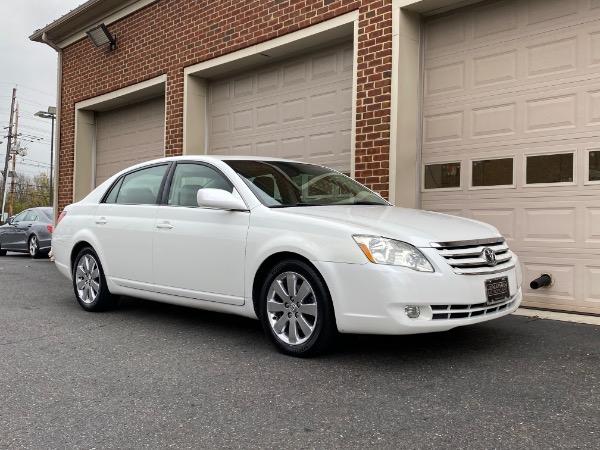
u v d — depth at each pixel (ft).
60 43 43.19
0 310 19.66
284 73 28.37
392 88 21.99
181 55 32.32
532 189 19.39
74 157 41.93
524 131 19.65
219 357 13.55
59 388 11.45
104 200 19.33
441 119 22.02
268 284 13.83
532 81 19.48
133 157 38.93
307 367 12.64
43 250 45.32
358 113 23.18
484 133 20.72
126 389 11.37
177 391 11.22
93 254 19.10
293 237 13.28
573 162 18.45
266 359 13.33
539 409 10.04
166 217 16.51
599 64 17.95
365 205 15.92
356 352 13.75
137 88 35.73
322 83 26.58
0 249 50.62
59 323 17.47
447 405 10.28
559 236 18.72
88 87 40.40
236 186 15.19
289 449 8.61
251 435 9.13
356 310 12.19
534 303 19.21
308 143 27.17
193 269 15.53
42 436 9.16
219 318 18.13
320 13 24.80
